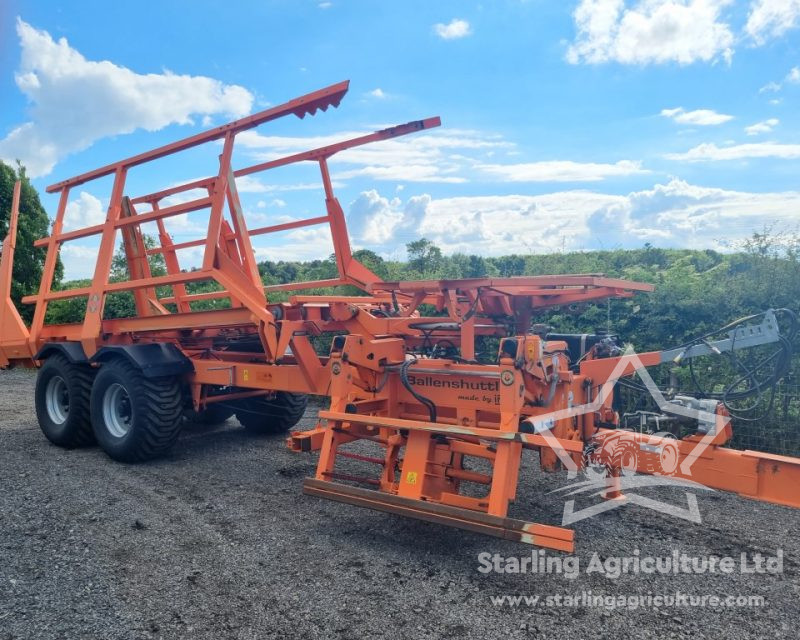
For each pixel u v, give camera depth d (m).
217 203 5.23
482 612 3.09
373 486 5.09
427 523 4.34
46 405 6.70
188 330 6.43
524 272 9.79
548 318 7.67
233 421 8.06
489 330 5.39
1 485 5.15
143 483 5.27
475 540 4.04
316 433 4.54
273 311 4.96
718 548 3.91
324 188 6.13
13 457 6.14
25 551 3.80
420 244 10.62
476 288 4.38
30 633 2.88
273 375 5.41
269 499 4.87
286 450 6.50
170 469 5.73
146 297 7.01
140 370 5.71
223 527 4.25
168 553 3.80
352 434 4.39
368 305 6.01
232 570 3.56
